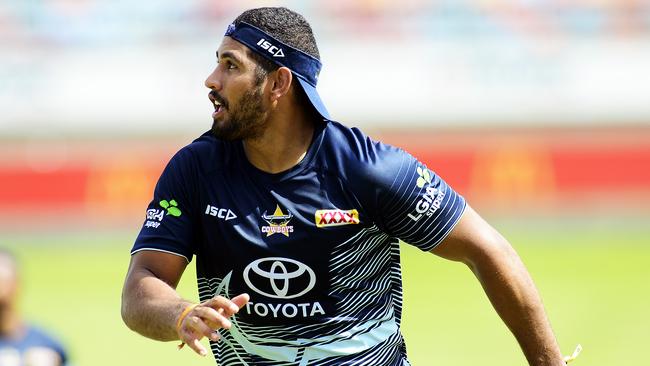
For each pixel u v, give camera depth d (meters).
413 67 81.62
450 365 36.53
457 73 81.06
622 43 81.75
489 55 81.56
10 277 21.34
